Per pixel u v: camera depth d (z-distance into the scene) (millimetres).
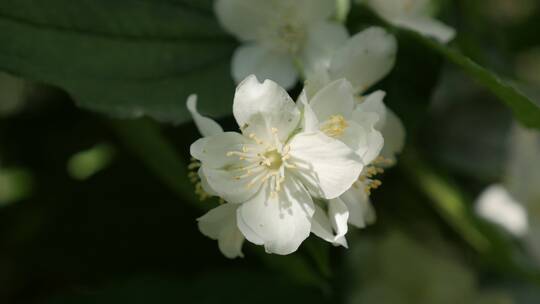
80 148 363
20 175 365
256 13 318
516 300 351
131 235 357
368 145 287
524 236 350
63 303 342
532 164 354
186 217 357
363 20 321
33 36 303
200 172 287
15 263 357
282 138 291
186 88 312
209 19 320
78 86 303
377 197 352
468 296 351
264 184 292
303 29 319
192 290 345
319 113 290
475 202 351
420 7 330
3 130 367
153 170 331
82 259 357
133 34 312
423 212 353
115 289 344
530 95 351
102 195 358
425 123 355
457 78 364
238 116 287
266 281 347
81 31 308
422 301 351
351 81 305
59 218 357
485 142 356
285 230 290
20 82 371
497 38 372
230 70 318
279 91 286
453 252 355
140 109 305
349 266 351
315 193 291
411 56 316
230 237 292
